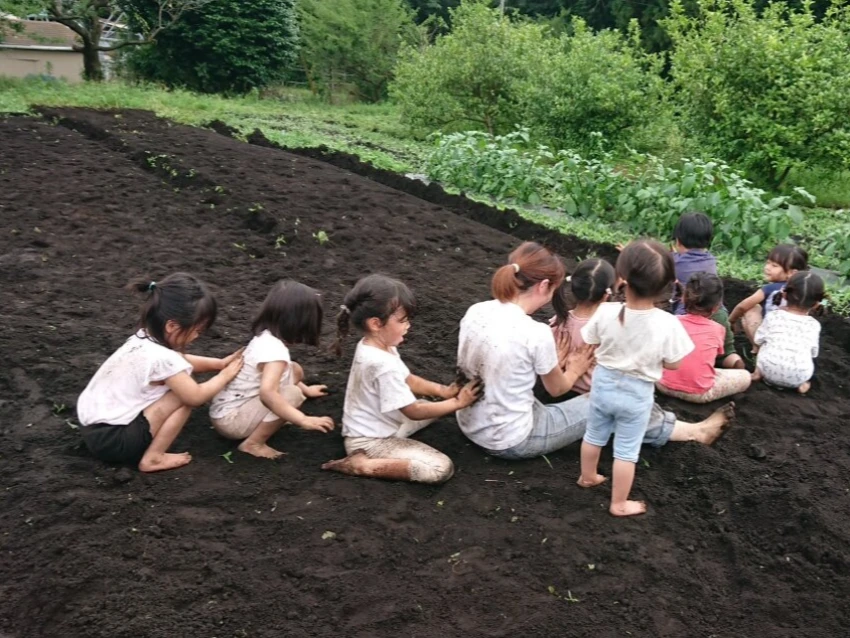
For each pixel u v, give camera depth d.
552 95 14.70
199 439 4.30
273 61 25.89
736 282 7.40
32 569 3.25
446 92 17.98
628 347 3.67
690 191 9.05
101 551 3.33
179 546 3.41
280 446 4.28
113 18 29.73
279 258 7.57
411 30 29.61
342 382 5.01
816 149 11.88
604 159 11.73
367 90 29.09
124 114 14.90
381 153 14.33
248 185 9.79
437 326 6.06
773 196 12.40
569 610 3.21
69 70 26.95
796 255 5.91
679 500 3.98
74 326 5.63
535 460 4.27
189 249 7.64
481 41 18.00
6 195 8.84
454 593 3.25
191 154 11.36
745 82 12.31
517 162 11.06
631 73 14.33
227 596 3.16
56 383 4.79
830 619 3.25
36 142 11.55
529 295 4.14
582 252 8.57
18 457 4.03
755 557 3.60
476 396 4.04
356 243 8.07
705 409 5.03
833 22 12.23
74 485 3.77
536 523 3.71
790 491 4.00
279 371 3.99
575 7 33.47
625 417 3.71
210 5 24.11
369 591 3.23
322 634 3.01
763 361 5.40
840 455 4.55
